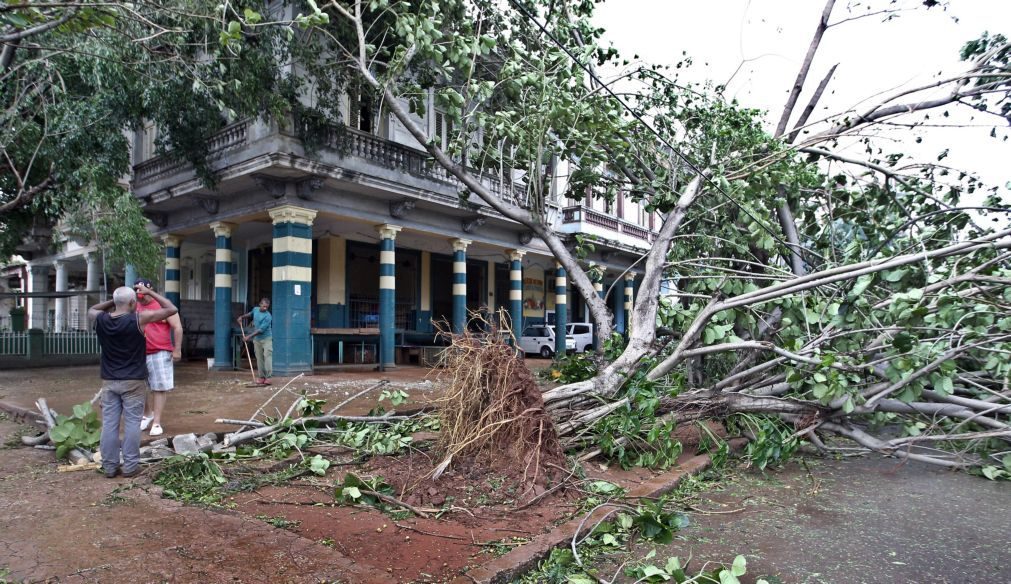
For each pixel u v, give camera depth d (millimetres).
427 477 4895
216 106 11078
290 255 13062
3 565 3311
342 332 14703
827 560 3779
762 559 3789
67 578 3143
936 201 7172
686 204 7535
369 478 5090
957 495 5273
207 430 6512
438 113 15867
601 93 8461
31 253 24172
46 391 10133
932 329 5637
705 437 6438
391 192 14406
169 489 4816
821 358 5863
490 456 5082
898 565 3709
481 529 4051
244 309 19484
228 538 3736
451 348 5637
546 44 8164
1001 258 5453
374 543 3779
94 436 5879
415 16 6875
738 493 5301
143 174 16047
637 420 5523
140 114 10836
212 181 13211
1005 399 6043
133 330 5176
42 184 10672
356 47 10438
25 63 8328
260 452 5848
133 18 7273
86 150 10305
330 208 13828
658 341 7227
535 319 25531
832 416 6211
